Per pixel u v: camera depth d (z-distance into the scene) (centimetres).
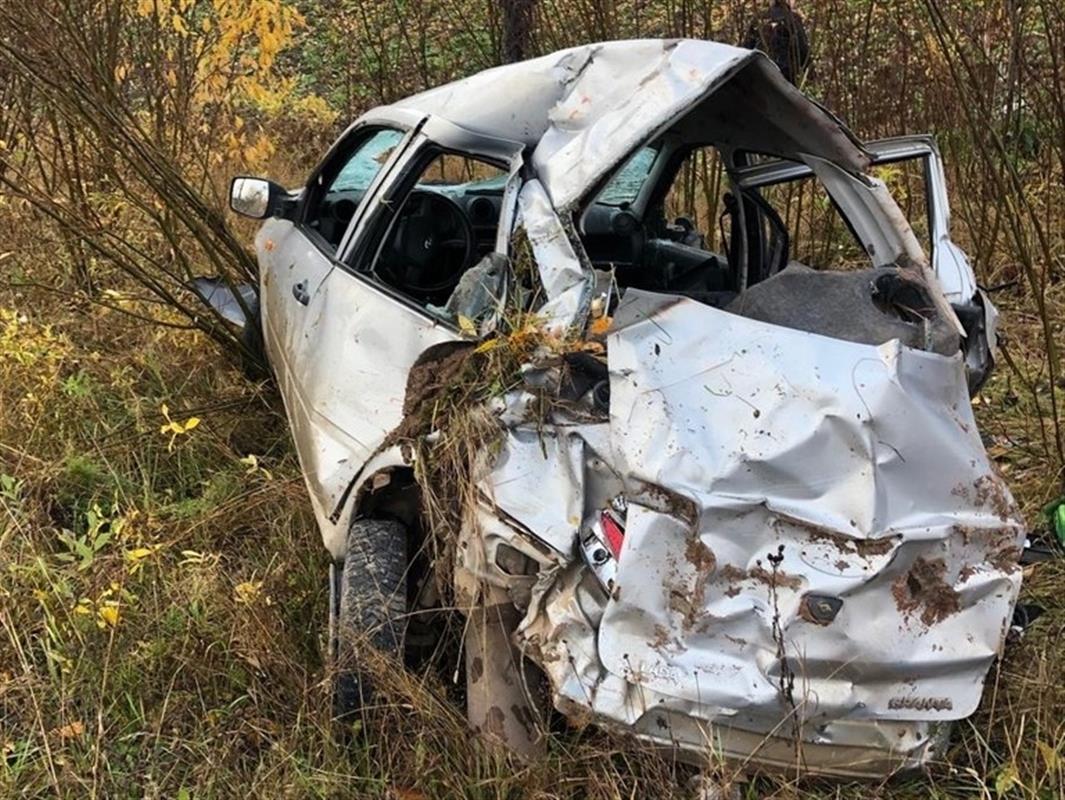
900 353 285
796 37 585
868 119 606
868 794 273
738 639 254
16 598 344
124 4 583
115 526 347
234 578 365
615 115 305
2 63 554
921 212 618
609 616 255
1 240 616
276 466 456
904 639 256
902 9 571
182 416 470
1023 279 595
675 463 261
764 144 362
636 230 418
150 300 522
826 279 318
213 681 322
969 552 270
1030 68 511
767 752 257
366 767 290
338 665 296
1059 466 428
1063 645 332
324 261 397
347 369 339
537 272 298
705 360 279
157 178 524
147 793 285
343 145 434
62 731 296
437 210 379
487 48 704
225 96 614
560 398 279
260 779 285
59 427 451
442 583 289
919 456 271
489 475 271
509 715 278
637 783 271
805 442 265
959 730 294
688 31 617
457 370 296
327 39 888
